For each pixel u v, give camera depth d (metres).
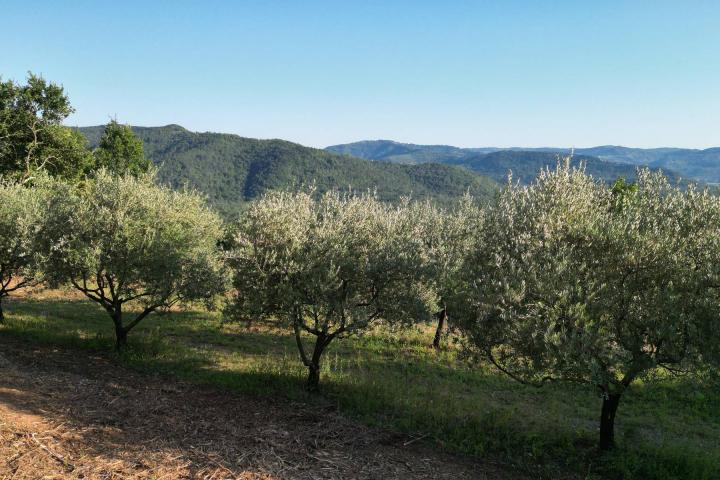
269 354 17.34
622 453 10.33
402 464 9.16
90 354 15.34
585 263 9.92
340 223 12.81
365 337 20.73
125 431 9.29
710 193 10.45
